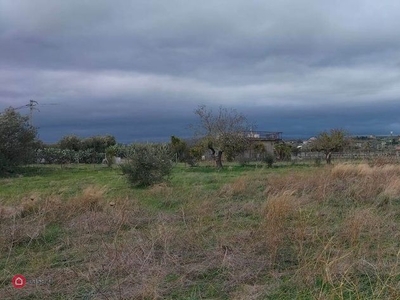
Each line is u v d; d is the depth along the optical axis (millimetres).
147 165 13930
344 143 32000
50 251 5488
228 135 27812
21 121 25812
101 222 6805
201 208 7871
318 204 8305
